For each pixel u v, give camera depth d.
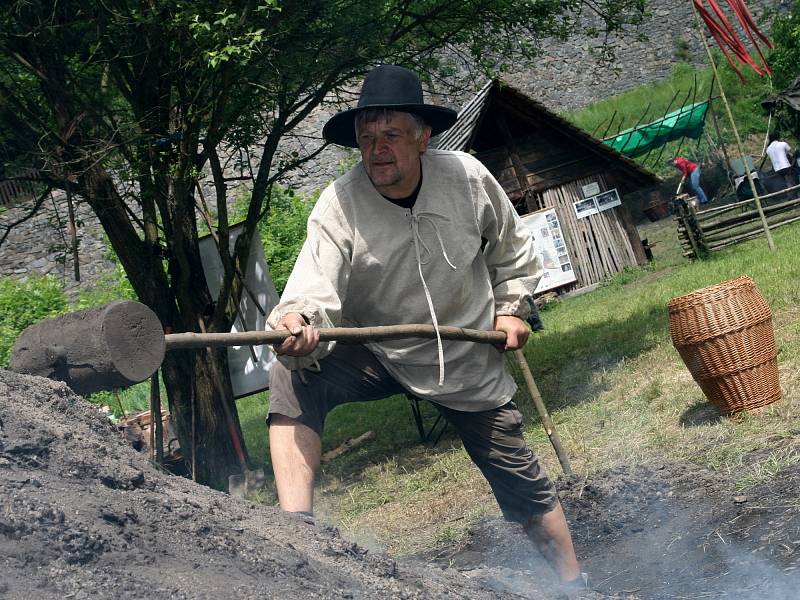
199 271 10.66
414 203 3.45
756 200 14.95
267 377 10.68
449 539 6.28
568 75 35.44
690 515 5.17
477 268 3.69
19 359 2.51
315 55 9.66
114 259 23.02
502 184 20.22
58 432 2.38
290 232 20.27
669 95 33.56
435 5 10.95
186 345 2.57
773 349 6.72
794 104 24.34
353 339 3.16
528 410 9.48
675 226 25.06
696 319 6.76
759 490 5.20
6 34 9.05
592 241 20.17
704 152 29.53
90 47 9.54
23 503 1.99
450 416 3.72
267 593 2.10
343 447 10.77
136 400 17.56
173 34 9.15
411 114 3.33
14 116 9.66
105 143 9.12
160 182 10.26
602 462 6.71
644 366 9.52
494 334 3.65
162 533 2.20
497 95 19.41
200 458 10.51
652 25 35.69
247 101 10.21
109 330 2.37
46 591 1.81
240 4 8.67
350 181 3.46
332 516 7.91
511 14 11.16
